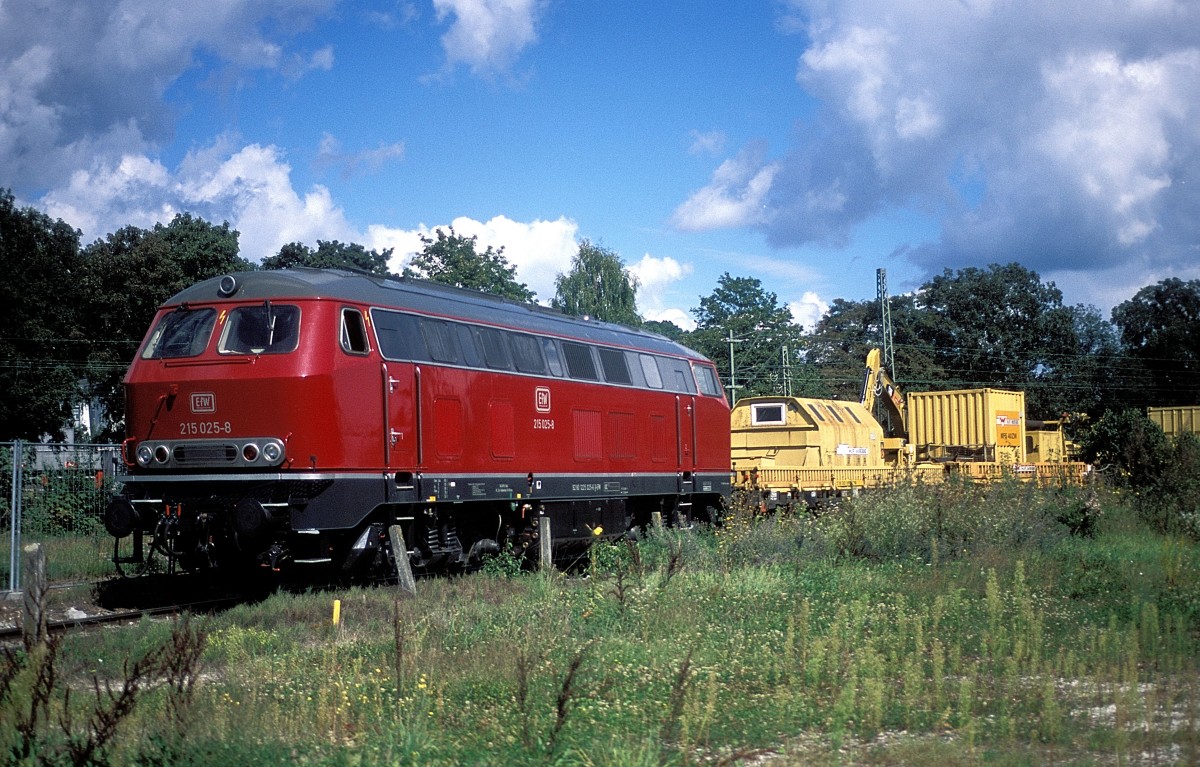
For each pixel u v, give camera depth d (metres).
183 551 14.63
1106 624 12.66
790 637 10.88
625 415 21.41
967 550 18.59
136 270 44.56
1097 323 81.25
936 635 11.86
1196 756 7.27
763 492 25.67
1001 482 23.62
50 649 8.21
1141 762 7.22
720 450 24.89
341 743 8.01
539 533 18.28
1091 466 30.19
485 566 17.56
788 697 9.08
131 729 7.97
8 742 7.25
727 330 76.12
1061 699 9.11
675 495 23.45
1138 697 8.98
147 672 8.56
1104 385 76.38
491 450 17.61
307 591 15.06
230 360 14.72
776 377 71.31
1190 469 25.47
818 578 15.85
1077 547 19.53
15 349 39.97
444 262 52.97
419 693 9.27
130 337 45.41
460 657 10.73
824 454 28.86
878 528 19.05
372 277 16.50
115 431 46.12
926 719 8.54
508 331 18.48
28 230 42.19
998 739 8.01
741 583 15.16
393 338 15.82
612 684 9.70
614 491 20.89
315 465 14.41
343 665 10.61
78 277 45.00
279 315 14.82
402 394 15.77
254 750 7.50
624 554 17.97
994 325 77.00
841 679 9.95
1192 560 17.48
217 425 14.66
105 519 15.04
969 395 32.81
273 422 14.41
